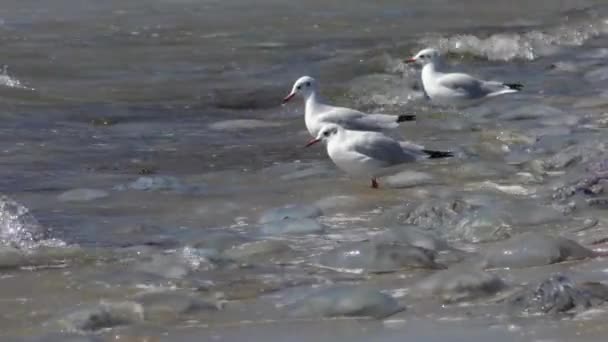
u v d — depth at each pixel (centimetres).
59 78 2161
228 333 945
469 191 1390
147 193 1414
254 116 1928
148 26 2639
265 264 1130
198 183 1469
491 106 1902
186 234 1240
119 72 2228
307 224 1256
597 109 1859
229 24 2684
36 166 1555
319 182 1465
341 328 950
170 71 2245
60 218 1299
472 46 2436
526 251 1116
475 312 979
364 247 1134
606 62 2342
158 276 1093
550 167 1491
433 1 3025
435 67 1886
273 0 2950
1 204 1306
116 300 1030
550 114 1809
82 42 2470
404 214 1280
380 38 2553
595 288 1005
